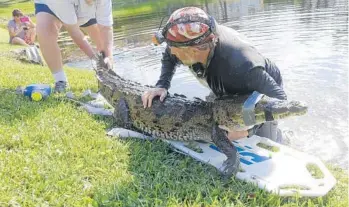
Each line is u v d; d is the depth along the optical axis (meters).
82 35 5.68
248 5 17.77
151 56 9.37
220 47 3.37
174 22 3.17
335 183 3.08
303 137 4.43
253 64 3.32
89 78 6.57
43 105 4.55
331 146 4.21
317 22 11.24
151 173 3.20
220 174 3.23
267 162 3.42
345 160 3.90
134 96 4.18
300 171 3.25
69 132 3.86
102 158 3.35
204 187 2.97
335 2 14.69
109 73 4.99
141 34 13.23
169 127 3.81
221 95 3.63
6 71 6.61
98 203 2.71
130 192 2.85
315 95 5.62
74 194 2.80
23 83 5.66
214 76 3.50
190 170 3.29
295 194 2.89
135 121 4.09
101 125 4.14
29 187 2.82
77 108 4.61
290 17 12.62
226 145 3.41
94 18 5.64
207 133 3.62
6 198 2.63
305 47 8.48
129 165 3.30
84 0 5.39
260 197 2.86
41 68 7.56
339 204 2.82
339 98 5.45
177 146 3.68
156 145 3.74
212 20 3.21
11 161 3.13
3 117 4.10
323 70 6.75
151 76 7.62
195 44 3.18
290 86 6.06
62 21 5.29
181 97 4.07
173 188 2.96
